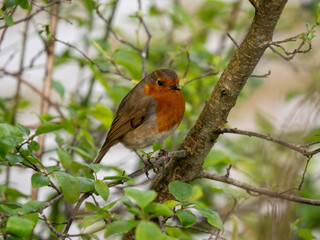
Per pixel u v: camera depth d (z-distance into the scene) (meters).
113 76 11.12
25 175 12.76
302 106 10.05
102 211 5.74
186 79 9.39
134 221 5.12
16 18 10.48
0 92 14.26
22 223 4.95
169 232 7.26
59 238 5.63
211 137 7.11
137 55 10.02
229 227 9.46
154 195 4.98
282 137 9.54
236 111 12.88
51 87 11.11
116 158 13.53
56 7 9.91
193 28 11.18
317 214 9.74
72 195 5.64
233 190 8.22
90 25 11.41
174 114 9.30
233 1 13.01
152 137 9.51
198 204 7.31
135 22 12.42
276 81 14.84
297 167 8.89
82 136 9.94
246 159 9.51
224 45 12.49
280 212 8.22
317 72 10.85
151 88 9.35
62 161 7.42
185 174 7.44
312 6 11.71
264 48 6.37
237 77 6.65
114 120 9.59
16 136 5.77
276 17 6.11
